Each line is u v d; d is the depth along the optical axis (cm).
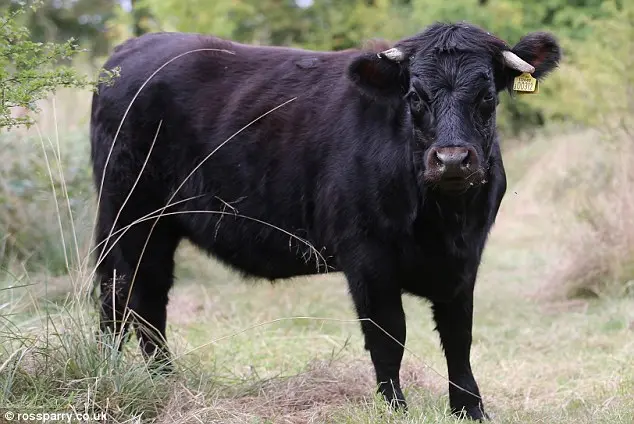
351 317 1493
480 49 873
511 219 2488
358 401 954
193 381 959
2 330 994
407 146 886
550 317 1518
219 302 1565
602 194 1775
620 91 1755
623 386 1014
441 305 959
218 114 1042
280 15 2677
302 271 1023
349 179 930
